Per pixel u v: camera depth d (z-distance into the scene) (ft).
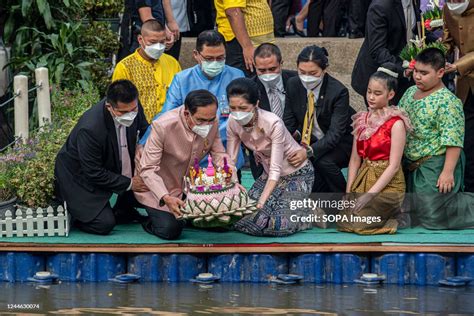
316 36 76.54
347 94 52.54
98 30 70.64
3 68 67.15
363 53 57.36
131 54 57.67
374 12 55.83
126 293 46.50
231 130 50.65
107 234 50.52
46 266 49.42
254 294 46.32
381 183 50.60
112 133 49.93
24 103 57.31
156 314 42.93
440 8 56.49
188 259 48.78
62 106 62.23
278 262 48.75
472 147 54.75
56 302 44.91
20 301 45.06
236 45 61.41
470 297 45.80
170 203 48.75
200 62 51.90
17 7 68.33
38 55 68.95
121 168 50.98
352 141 53.21
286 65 72.49
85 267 48.88
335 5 74.84
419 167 51.75
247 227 50.52
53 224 50.19
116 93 48.26
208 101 48.01
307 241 49.21
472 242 48.78
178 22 65.77
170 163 50.19
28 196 50.96
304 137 52.60
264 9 61.31
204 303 44.70
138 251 48.73
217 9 61.62
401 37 56.59
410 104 52.34
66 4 68.85
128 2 63.36
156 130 49.08
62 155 50.80
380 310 43.55
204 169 48.65
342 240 49.37
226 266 48.75
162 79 56.03
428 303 44.70
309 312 43.21
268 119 49.60
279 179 51.19
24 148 53.67
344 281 48.57
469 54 53.42
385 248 48.44
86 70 68.28
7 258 48.93
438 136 51.47
